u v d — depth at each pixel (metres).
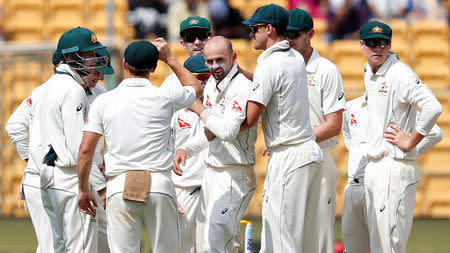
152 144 18.27
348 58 45.16
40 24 47.78
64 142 19.64
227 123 19.08
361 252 23.53
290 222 19.64
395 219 20.98
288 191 19.55
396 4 47.16
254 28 19.70
